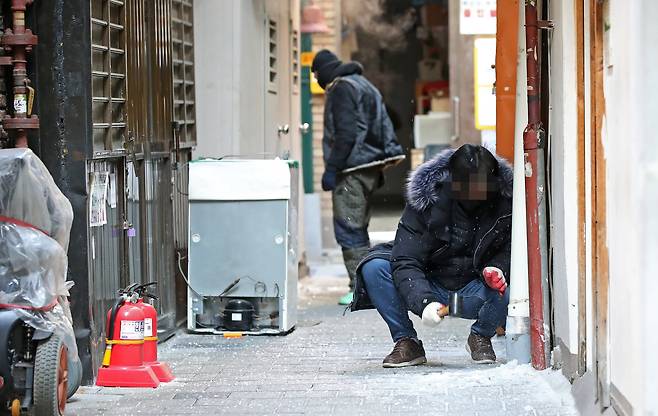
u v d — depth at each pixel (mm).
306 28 40531
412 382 17578
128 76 19844
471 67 36219
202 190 22703
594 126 14438
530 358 18281
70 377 15742
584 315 15648
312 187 40750
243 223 22688
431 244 18219
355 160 27641
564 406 15617
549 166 17812
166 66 22312
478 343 19203
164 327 22312
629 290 12383
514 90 19531
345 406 16094
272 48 30062
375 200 61344
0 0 17406
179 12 23641
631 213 12195
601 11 13898
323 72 28141
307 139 40500
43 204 14922
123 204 19609
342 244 28047
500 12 19375
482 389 16859
